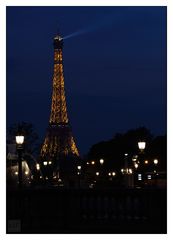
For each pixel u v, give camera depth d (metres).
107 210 40.69
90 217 40.75
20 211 40.78
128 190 40.66
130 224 40.44
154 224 40.31
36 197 40.97
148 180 89.50
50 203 40.94
